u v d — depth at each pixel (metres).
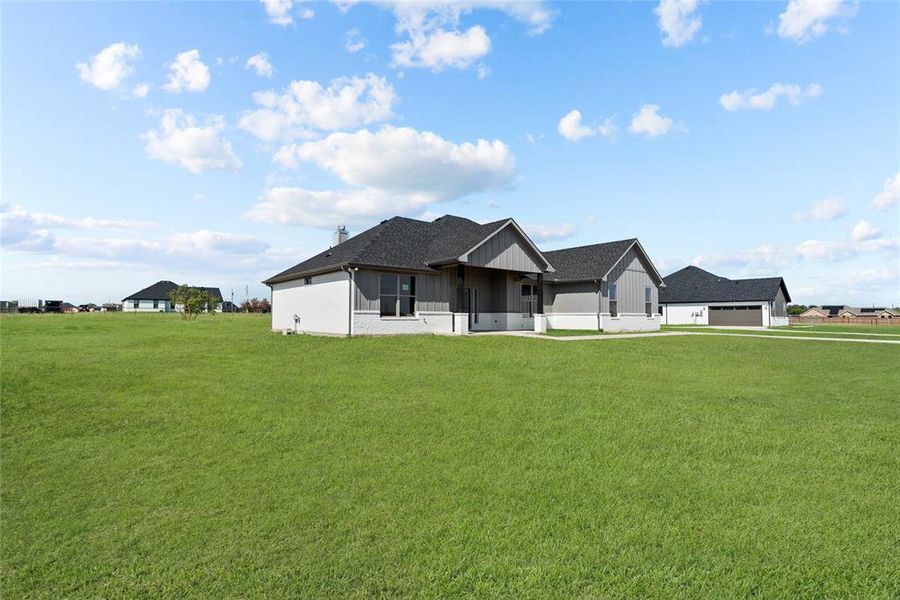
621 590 3.24
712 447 6.09
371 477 5.20
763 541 3.83
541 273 23.92
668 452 5.94
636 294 29.34
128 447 6.32
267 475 5.29
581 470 5.35
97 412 7.99
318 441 6.47
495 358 13.99
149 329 28.48
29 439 6.66
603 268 26.80
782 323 45.75
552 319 28.88
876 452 5.88
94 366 12.50
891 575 3.37
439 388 9.81
